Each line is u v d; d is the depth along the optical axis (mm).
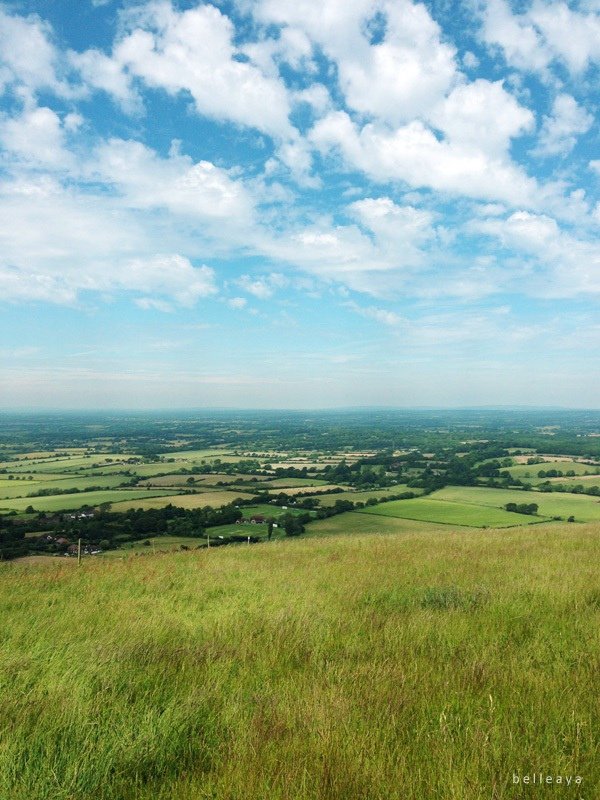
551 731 4066
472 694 4855
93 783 3564
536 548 15328
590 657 5660
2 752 3838
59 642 6648
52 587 10906
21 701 4773
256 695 4852
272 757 3705
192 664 5879
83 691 4988
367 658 5984
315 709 4387
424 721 4270
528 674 5195
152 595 9906
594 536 18453
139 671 5617
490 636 6602
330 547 17719
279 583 10703
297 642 6438
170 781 3580
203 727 4359
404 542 18359
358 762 3553
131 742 3980
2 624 7648
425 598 8789
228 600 9242
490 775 3482
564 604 8141
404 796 3260
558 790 3328
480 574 10977
